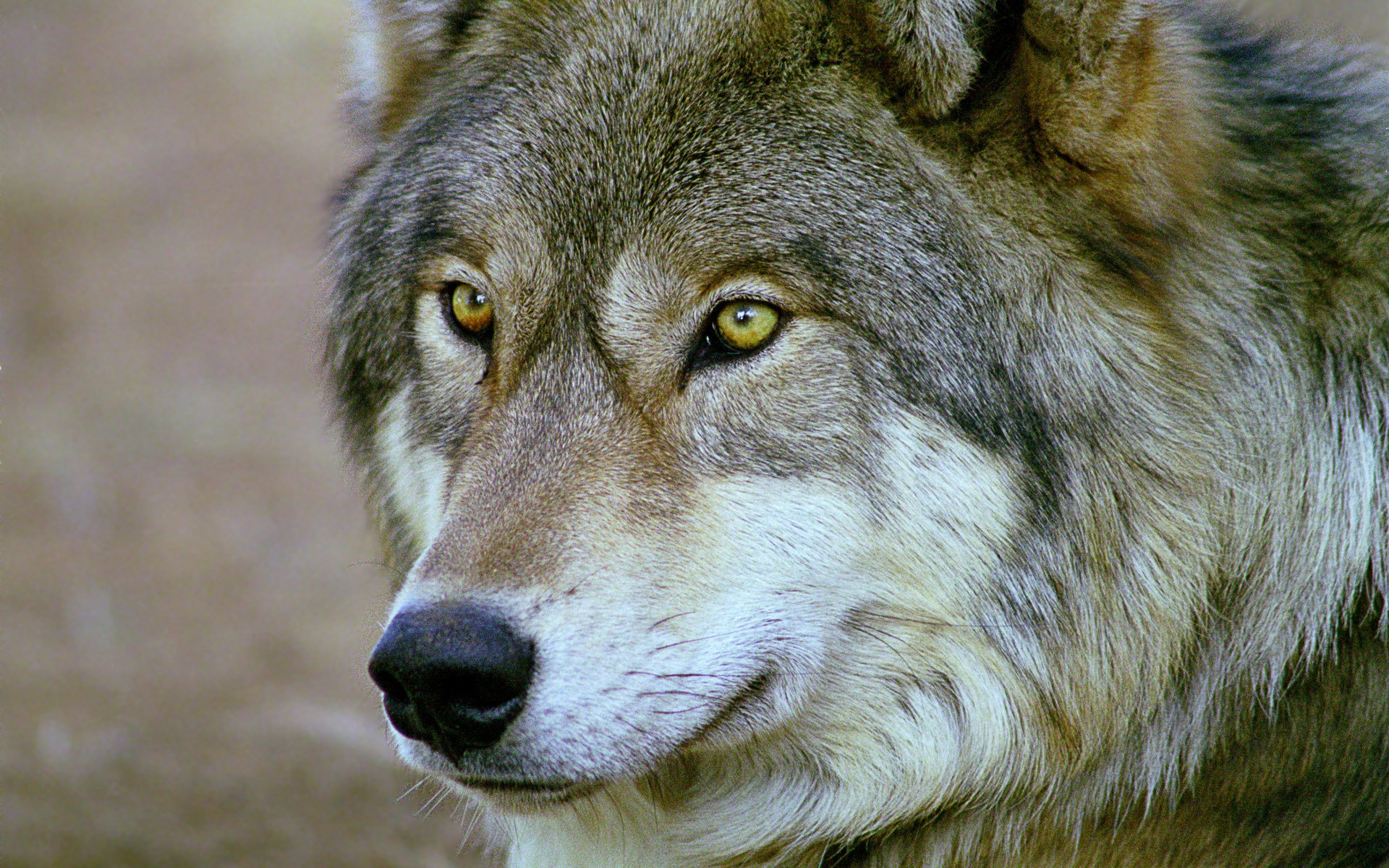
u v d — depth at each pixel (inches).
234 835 442.0
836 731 264.5
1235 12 309.3
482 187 271.9
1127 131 247.4
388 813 455.8
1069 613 255.6
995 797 262.5
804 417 252.2
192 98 1385.3
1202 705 258.7
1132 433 253.1
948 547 253.9
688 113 260.5
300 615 613.3
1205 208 256.7
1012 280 252.5
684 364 257.8
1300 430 256.5
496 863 349.4
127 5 1717.5
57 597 623.5
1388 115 277.6
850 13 259.4
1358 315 258.1
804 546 253.3
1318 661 258.8
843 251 251.6
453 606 237.0
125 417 818.8
